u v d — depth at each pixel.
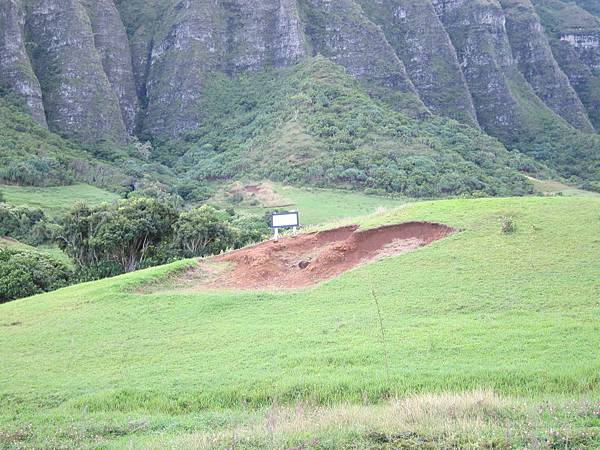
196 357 15.97
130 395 13.70
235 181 101.75
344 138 103.62
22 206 73.50
